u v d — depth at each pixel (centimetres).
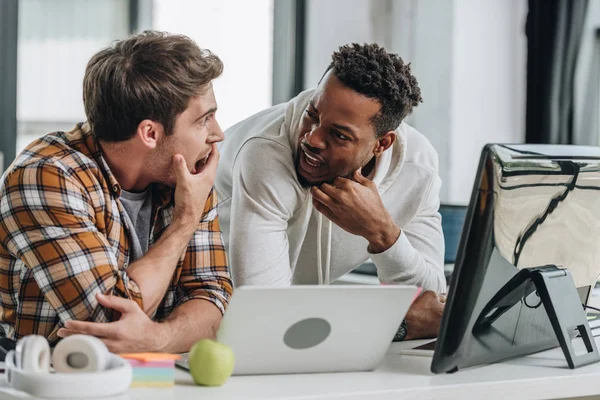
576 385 161
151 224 203
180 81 184
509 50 471
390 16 489
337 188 220
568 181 162
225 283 208
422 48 481
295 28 488
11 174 181
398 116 214
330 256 253
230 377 151
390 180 242
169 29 494
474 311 154
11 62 477
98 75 186
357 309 150
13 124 480
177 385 143
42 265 175
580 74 419
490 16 473
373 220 220
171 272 188
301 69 490
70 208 178
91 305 173
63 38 487
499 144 152
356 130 209
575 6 417
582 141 421
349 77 206
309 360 154
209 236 210
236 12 491
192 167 194
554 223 165
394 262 224
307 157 219
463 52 473
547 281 164
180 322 185
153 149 189
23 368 133
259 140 227
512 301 163
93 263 175
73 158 185
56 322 186
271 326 146
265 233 223
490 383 153
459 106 474
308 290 143
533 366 168
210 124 194
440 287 240
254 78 492
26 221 177
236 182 229
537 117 430
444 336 153
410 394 146
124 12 491
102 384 129
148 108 184
